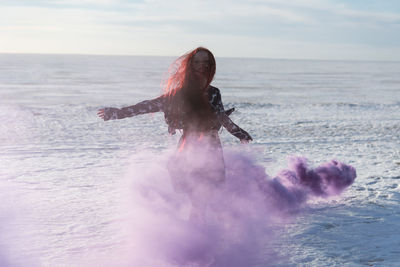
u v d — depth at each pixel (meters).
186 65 3.25
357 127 12.01
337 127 11.96
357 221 3.98
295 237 3.55
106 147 8.38
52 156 7.32
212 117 3.29
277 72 112.12
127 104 20.98
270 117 14.54
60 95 27.34
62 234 3.57
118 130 10.93
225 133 10.33
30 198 4.66
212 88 3.30
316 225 3.85
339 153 7.85
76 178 5.65
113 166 6.48
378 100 24.28
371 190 5.12
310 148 8.41
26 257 3.08
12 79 51.75
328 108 18.34
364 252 3.24
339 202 4.62
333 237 3.56
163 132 10.65
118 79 58.28
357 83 51.69
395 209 4.36
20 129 10.88
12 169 6.17
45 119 13.12
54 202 4.51
